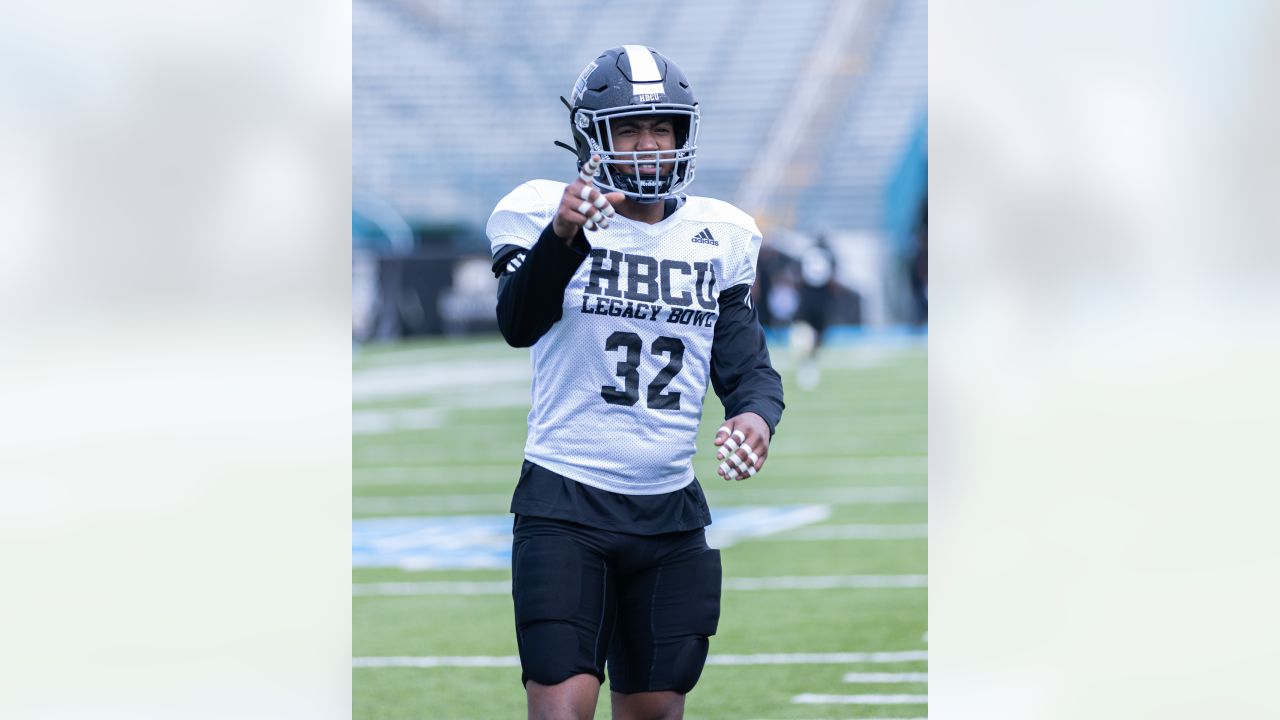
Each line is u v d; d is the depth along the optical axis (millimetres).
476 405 50562
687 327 10859
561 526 10695
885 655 18609
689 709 16375
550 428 10875
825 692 17016
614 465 10727
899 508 29641
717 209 11297
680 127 10969
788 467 35656
